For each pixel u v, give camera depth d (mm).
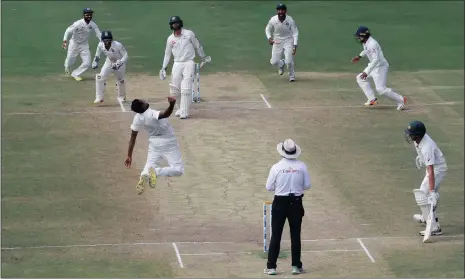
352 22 128625
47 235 61500
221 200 67812
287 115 87875
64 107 88938
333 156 77438
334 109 90188
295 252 56000
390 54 112875
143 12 132500
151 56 110250
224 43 116250
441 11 136875
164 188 69750
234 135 81625
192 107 89750
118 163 74625
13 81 97875
